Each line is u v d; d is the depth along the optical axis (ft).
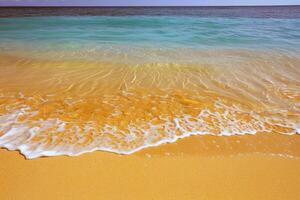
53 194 7.29
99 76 18.56
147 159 8.88
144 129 10.87
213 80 17.75
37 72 19.36
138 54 26.78
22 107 12.66
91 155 8.96
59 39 37.27
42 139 9.82
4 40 35.40
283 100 14.19
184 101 13.94
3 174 7.95
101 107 12.97
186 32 47.26
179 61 23.29
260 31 48.44
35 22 65.00
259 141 10.17
